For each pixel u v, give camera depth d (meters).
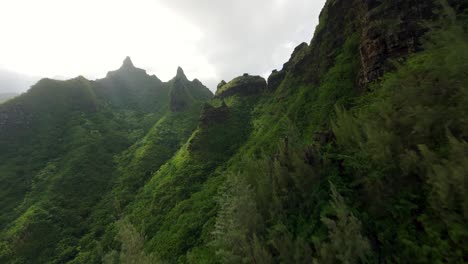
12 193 87.06
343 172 20.70
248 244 20.69
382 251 14.06
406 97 17.30
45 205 76.56
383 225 15.14
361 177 18.22
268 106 89.19
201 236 43.28
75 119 136.38
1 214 77.69
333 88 49.50
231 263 21.17
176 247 43.88
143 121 160.62
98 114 151.75
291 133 32.06
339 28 60.47
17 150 109.12
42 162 104.00
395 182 16.02
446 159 13.02
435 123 14.85
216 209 47.84
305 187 22.06
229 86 122.38
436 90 15.43
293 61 97.19
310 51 74.31
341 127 23.36
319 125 44.12
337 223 16.56
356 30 53.41
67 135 122.38
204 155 79.00
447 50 15.18
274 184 25.08
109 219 70.19
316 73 64.00
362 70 41.75
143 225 57.53
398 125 17.39
